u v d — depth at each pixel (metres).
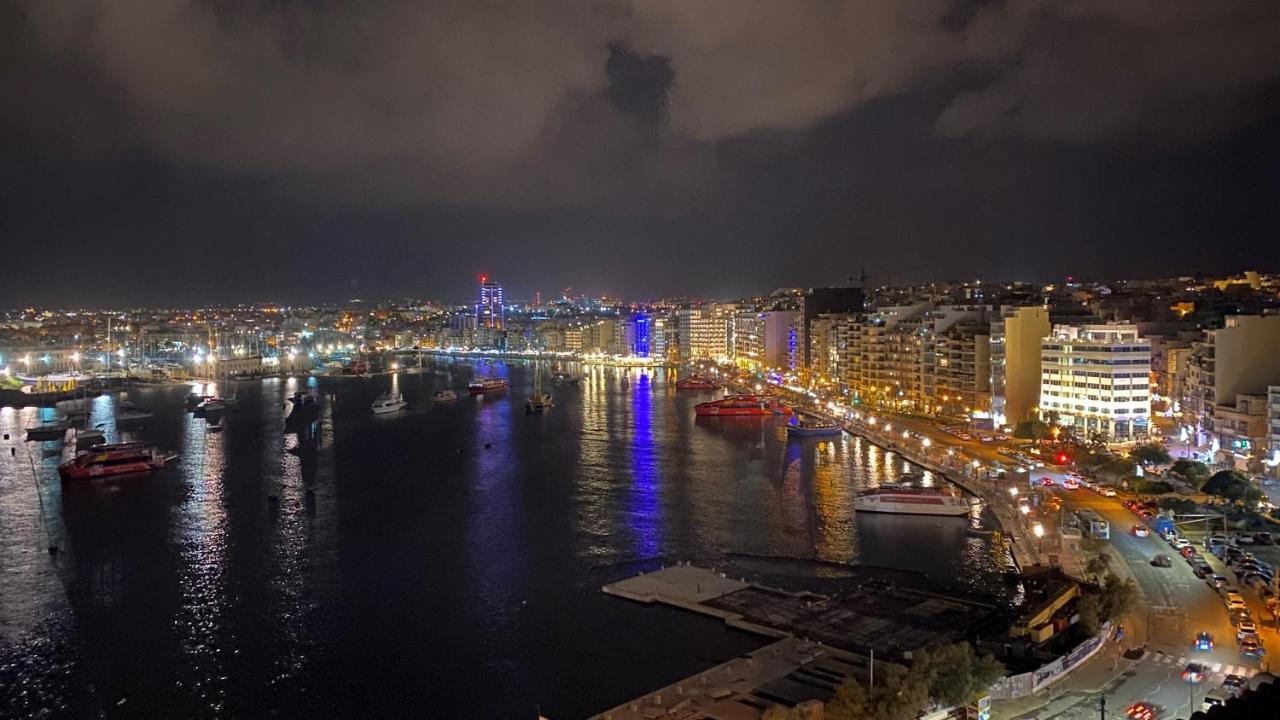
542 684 101.62
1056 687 86.19
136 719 98.12
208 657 112.88
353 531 170.00
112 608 130.62
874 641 105.19
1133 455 188.38
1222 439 189.38
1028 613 99.50
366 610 126.88
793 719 79.06
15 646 117.62
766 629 111.06
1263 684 60.09
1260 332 190.50
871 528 160.88
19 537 171.25
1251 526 138.50
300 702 100.38
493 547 156.00
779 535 157.88
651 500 188.88
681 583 130.25
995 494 175.12
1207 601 107.81
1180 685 85.69
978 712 80.44
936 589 126.50
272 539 165.62
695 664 104.25
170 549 160.62
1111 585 100.38
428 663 108.62
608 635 113.69
